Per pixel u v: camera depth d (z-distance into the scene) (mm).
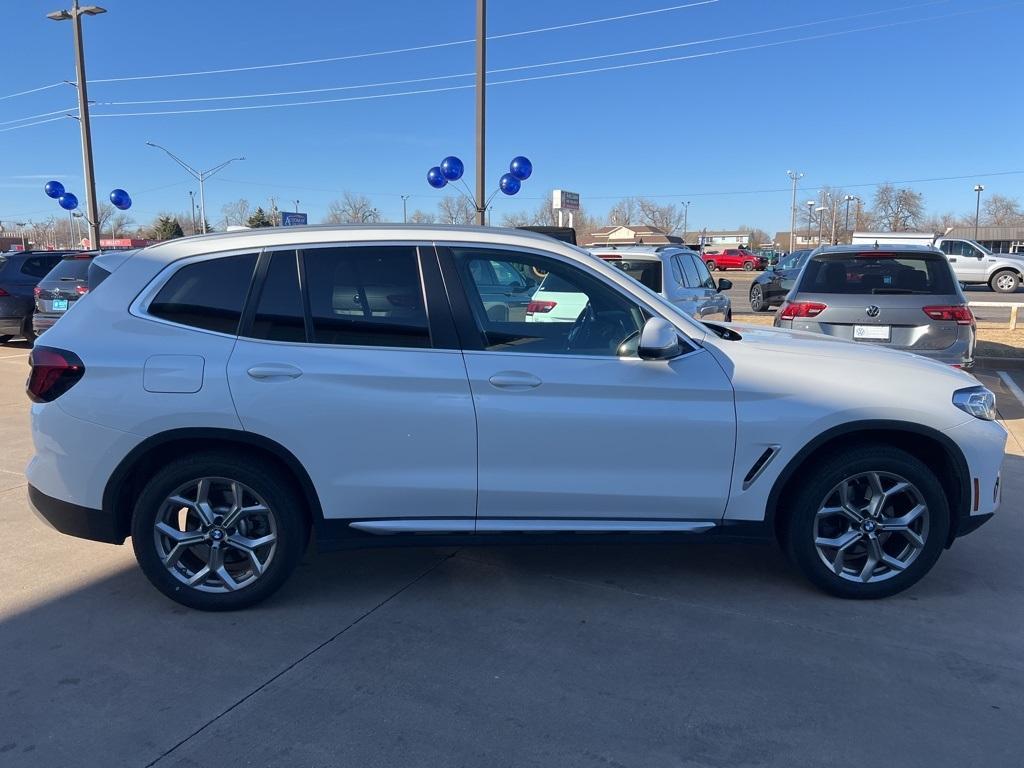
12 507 5332
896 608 3828
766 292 19438
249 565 3842
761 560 4441
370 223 3883
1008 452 6652
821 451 3842
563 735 2830
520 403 3639
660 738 2809
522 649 3443
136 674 3240
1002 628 3625
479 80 14688
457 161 16016
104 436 3586
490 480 3680
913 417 3695
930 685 3146
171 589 3748
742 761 2684
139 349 3617
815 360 3828
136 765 2672
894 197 84562
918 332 7137
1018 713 2957
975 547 4602
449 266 3762
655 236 82938
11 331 13344
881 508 3807
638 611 3807
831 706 3000
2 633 3590
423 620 3719
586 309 3854
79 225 86000
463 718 2932
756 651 3416
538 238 3863
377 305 3717
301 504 3785
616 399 3670
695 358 3758
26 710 2986
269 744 2783
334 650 3438
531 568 4332
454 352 3674
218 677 3217
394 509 3715
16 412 8430
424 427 3637
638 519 3779
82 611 3809
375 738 2814
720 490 3738
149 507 3662
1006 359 11016
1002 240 79438
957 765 2660
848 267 7539
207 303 3701
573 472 3697
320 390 3590
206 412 3559
